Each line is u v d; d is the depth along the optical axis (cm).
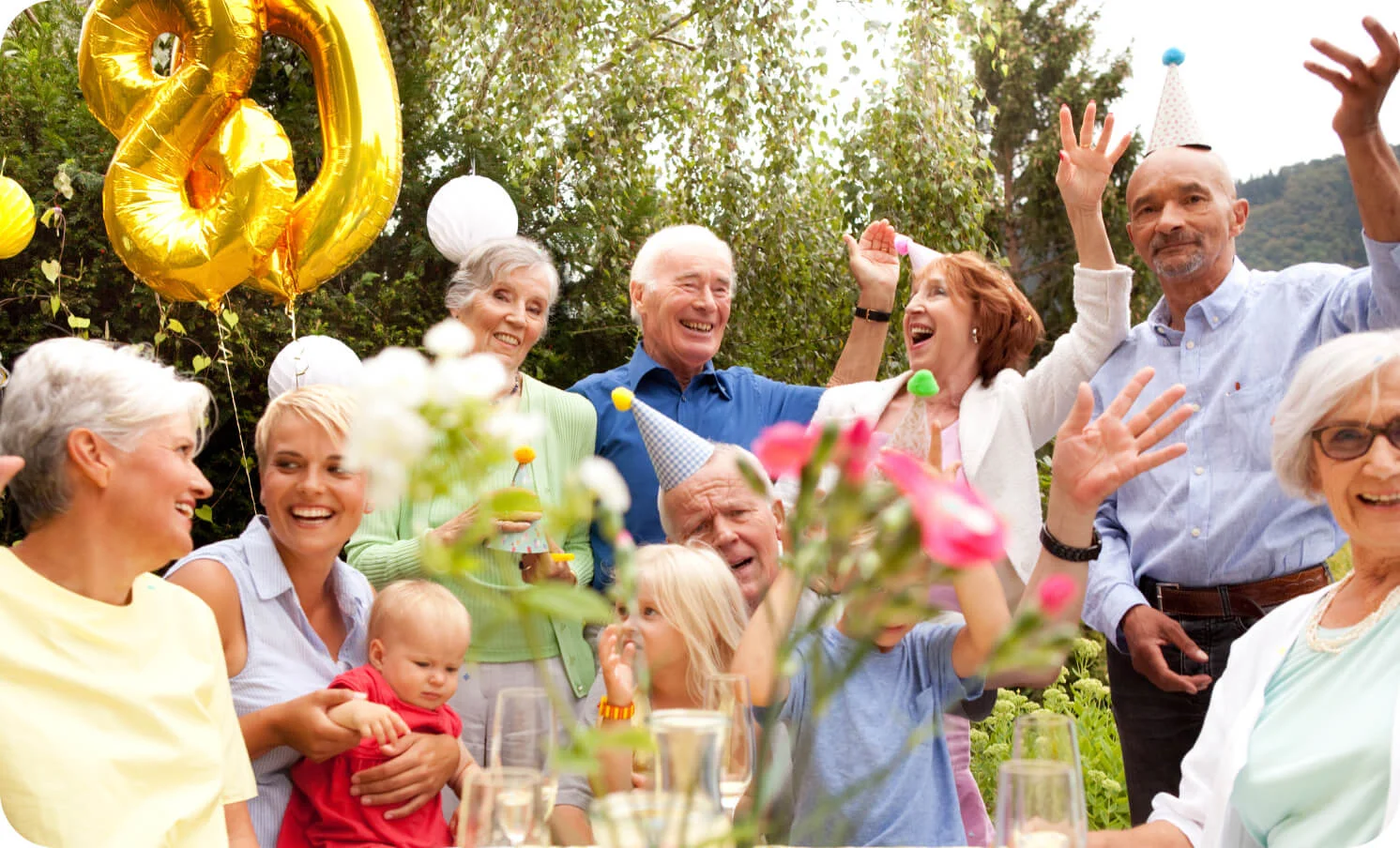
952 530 78
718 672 196
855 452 83
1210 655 290
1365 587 185
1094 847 188
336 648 231
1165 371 304
